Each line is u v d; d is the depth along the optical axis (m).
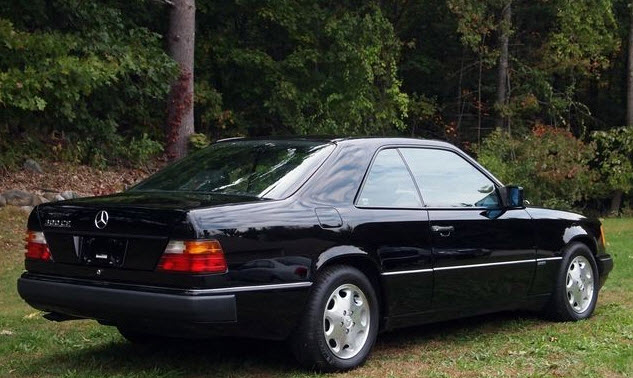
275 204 5.25
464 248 6.29
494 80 25.89
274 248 5.09
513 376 5.44
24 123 16.22
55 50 15.29
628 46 26.45
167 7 19.59
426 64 25.66
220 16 21.75
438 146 6.55
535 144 22.27
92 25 17.16
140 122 19.34
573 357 5.97
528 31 25.84
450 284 6.19
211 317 4.77
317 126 20.92
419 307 6.00
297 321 5.23
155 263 4.91
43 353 6.19
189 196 5.46
